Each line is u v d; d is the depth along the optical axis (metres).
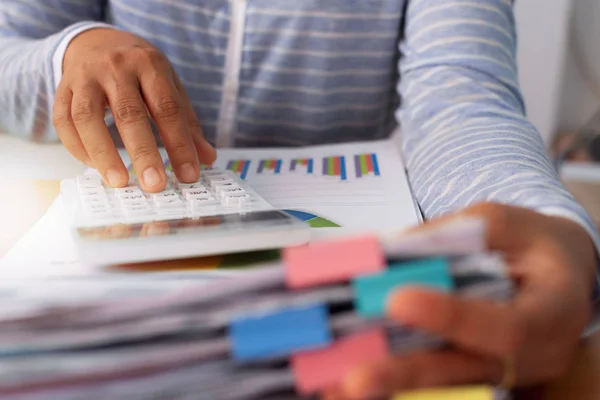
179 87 0.56
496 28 0.61
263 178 0.53
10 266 0.33
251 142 0.75
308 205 0.46
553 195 0.35
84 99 0.49
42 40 0.64
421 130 0.56
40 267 0.33
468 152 0.46
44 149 0.62
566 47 1.17
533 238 0.27
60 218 0.41
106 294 0.24
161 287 0.27
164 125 0.48
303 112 0.74
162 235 0.34
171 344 0.22
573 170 0.99
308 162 0.58
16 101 0.62
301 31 0.68
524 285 0.25
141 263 0.34
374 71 0.72
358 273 0.23
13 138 0.66
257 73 0.71
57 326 0.22
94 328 0.22
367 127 0.77
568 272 0.26
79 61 0.54
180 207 0.40
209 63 0.70
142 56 0.53
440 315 0.21
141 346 0.22
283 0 0.67
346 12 0.68
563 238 0.28
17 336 0.21
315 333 0.22
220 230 0.35
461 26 0.60
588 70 1.18
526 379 0.25
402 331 0.23
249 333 0.22
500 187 0.39
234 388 0.22
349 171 0.55
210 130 0.74
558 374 0.25
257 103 0.72
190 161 0.47
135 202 0.41
